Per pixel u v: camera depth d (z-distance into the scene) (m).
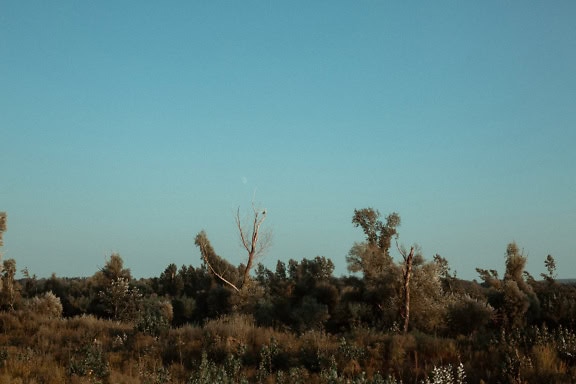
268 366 16.53
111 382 13.95
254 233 36.09
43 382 14.02
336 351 16.61
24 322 24.16
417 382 14.05
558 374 12.62
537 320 25.39
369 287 28.48
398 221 34.06
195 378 13.59
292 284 33.38
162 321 22.36
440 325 24.53
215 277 46.31
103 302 38.34
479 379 13.45
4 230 29.86
